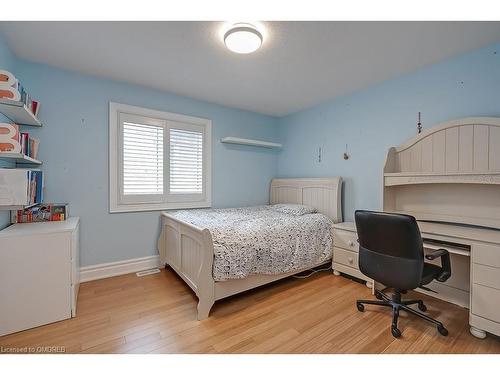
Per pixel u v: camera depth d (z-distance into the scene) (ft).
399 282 5.38
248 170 12.55
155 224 9.61
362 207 9.62
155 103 9.54
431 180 6.70
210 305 6.09
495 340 5.20
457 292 6.88
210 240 6.06
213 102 11.09
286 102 11.09
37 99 7.41
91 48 6.55
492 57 6.45
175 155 10.11
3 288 5.24
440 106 7.43
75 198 8.06
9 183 5.30
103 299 6.94
